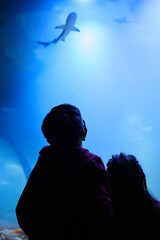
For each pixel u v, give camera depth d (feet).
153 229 4.63
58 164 4.62
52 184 4.53
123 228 4.69
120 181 4.91
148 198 4.91
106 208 4.22
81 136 5.02
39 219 4.51
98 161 4.63
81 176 4.43
